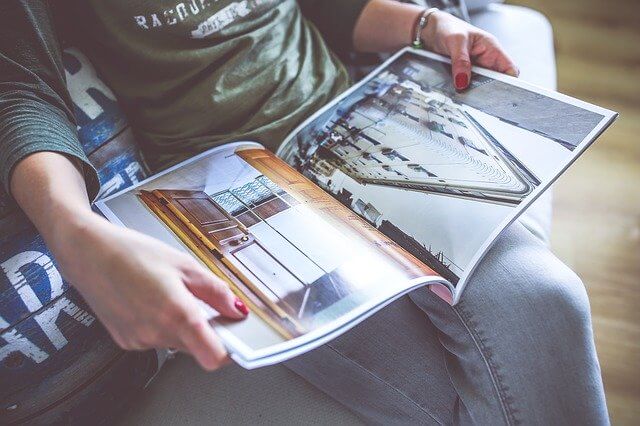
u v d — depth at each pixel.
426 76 0.73
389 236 0.59
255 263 0.52
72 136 0.56
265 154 0.67
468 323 0.58
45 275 0.53
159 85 0.69
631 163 1.37
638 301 1.09
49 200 0.48
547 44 1.02
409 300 0.65
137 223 0.56
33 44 0.58
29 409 0.53
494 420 0.56
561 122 0.62
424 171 0.62
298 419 0.63
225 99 0.70
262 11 0.74
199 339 0.41
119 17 0.65
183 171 0.63
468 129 0.65
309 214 0.58
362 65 0.92
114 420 0.61
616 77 1.61
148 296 0.42
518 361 0.55
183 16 0.66
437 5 0.89
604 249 1.18
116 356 0.58
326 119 0.71
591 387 0.55
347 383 0.62
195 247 0.53
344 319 0.46
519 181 0.58
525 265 0.59
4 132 0.53
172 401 0.64
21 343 0.52
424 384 0.61
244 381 0.65
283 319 0.46
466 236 0.56
